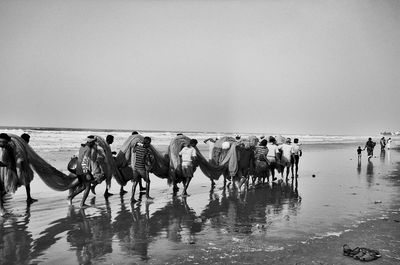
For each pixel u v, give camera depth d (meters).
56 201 10.33
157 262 5.47
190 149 11.59
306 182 15.25
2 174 8.83
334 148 47.94
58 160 19.94
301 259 5.61
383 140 39.91
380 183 14.89
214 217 8.56
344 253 5.84
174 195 11.75
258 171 14.04
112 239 6.67
